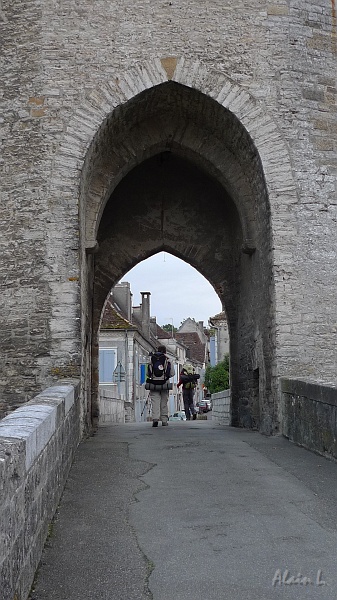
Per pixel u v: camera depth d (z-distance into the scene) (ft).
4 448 8.27
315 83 30.83
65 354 27.55
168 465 20.68
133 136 33.42
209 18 30.50
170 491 16.84
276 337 28.50
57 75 29.53
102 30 30.04
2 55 30.09
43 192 28.58
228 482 17.87
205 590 10.16
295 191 29.55
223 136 32.63
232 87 30.04
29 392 27.53
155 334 149.38
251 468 19.93
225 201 39.83
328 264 29.43
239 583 10.43
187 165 40.22
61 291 27.94
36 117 29.19
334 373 28.58
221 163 33.68
